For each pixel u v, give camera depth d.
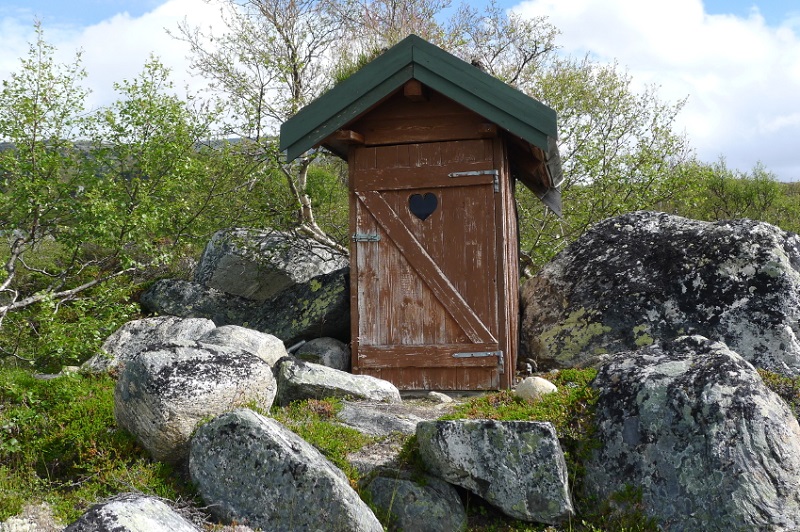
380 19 17.12
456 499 5.81
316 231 13.08
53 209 8.73
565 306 9.32
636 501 5.66
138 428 6.17
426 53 8.02
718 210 19.50
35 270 9.20
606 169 14.14
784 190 21.06
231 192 12.19
